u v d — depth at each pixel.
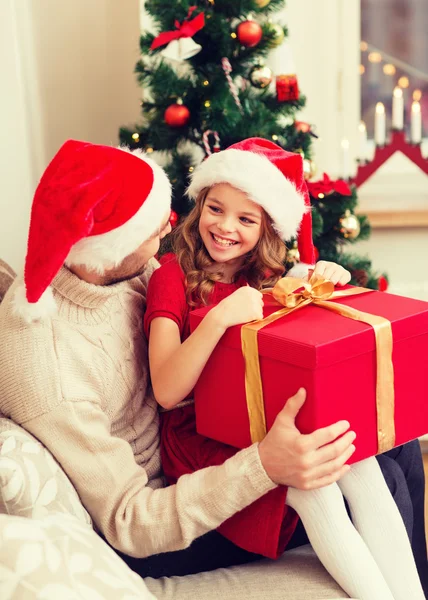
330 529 1.13
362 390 1.11
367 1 2.91
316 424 1.06
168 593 1.15
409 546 1.21
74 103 2.41
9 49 2.08
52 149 2.36
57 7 2.30
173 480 1.32
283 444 1.06
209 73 2.01
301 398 1.05
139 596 0.93
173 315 1.30
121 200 1.13
